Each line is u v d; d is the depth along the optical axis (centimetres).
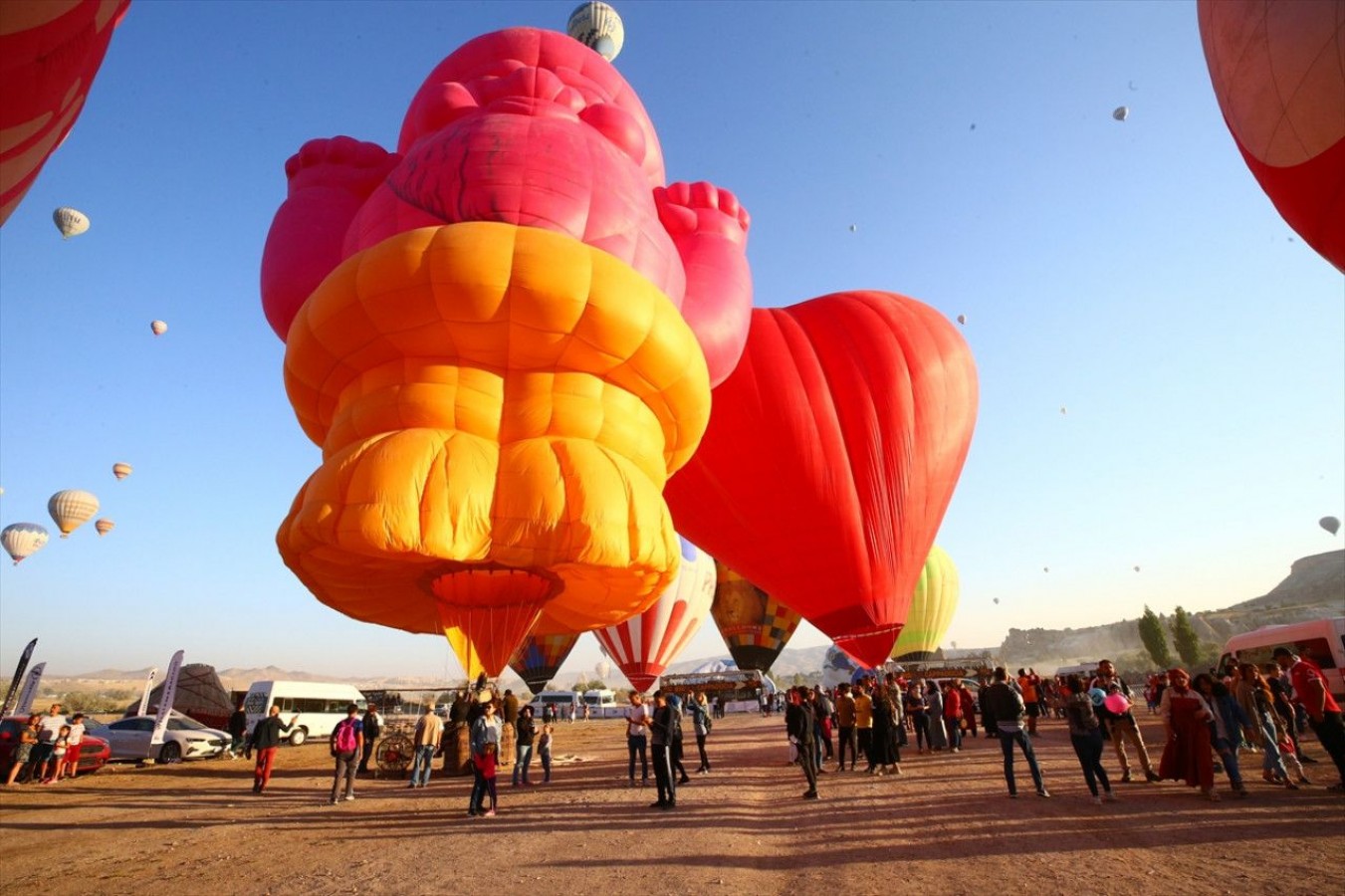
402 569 869
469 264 805
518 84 1085
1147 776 855
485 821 786
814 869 538
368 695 2902
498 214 914
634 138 1127
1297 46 726
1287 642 1945
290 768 1538
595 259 874
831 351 1595
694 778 1085
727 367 1146
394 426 794
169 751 1692
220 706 2647
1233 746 741
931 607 3944
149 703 2550
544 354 838
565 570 902
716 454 1512
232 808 965
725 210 1247
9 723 1339
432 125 1084
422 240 832
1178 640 7450
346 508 717
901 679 1830
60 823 870
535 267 821
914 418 1551
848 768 1151
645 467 878
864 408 1534
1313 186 789
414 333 819
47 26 318
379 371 839
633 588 902
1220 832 590
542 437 814
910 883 491
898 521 1521
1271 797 724
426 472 741
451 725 1284
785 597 1584
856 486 1507
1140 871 493
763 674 3931
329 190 1138
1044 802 747
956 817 696
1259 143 825
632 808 822
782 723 2656
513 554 741
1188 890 450
